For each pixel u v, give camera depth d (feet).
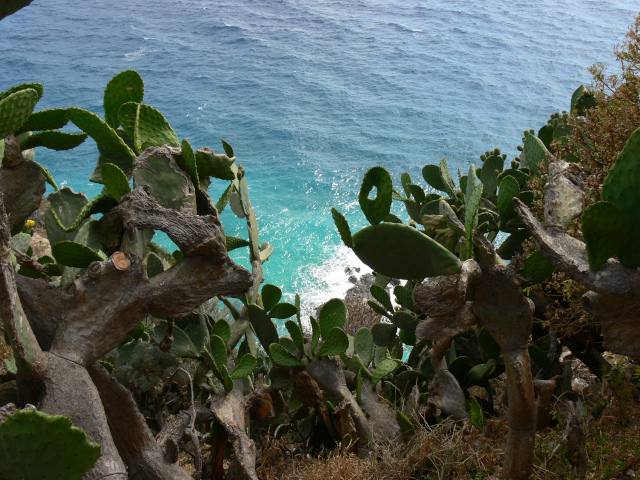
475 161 117.91
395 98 156.35
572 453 7.44
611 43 208.64
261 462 8.75
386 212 6.11
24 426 3.92
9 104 5.85
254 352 10.47
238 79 173.37
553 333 8.98
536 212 9.34
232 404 8.32
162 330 9.51
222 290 6.45
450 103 152.35
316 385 9.21
